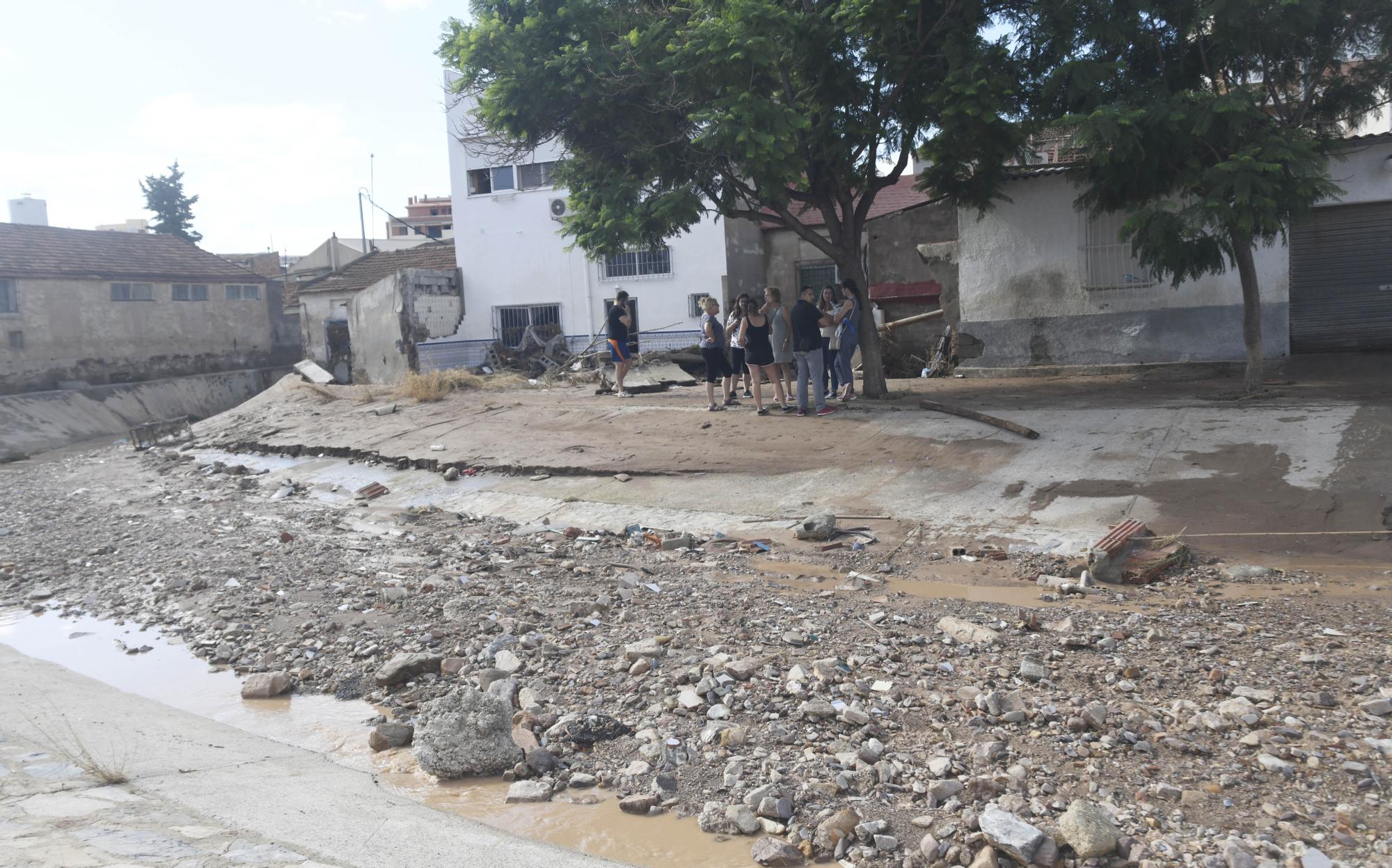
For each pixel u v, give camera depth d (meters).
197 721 5.55
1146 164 11.66
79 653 7.25
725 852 3.96
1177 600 6.99
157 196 54.16
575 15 12.82
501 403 16.97
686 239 27.70
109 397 30.44
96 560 10.23
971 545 8.74
